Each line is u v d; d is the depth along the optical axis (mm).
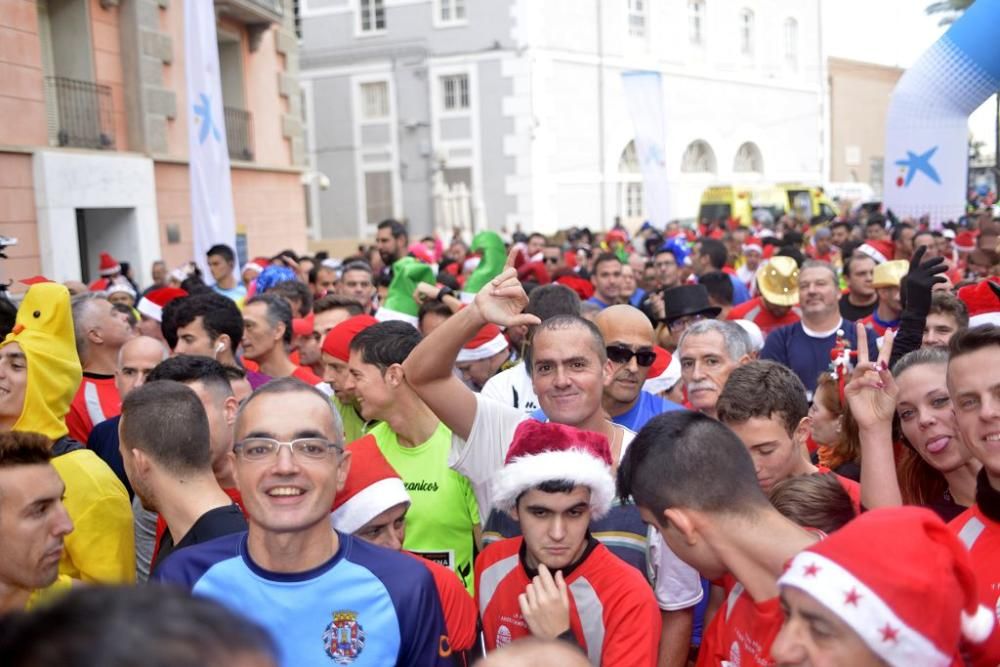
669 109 32531
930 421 3023
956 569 1668
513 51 28109
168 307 4930
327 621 2316
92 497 3135
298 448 2309
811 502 2611
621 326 4137
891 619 1564
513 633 2717
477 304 3084
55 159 12227
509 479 2584
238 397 4199
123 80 14242
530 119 28281
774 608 2123
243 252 17703
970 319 4723
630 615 2547
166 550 3166
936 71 9562
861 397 2803
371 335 3734
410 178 29953
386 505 2840
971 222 16750
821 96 39875
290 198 19938
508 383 4793
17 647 889
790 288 7121
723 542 2182
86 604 918
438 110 29453
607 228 30703
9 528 2545
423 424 3691
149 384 3074
